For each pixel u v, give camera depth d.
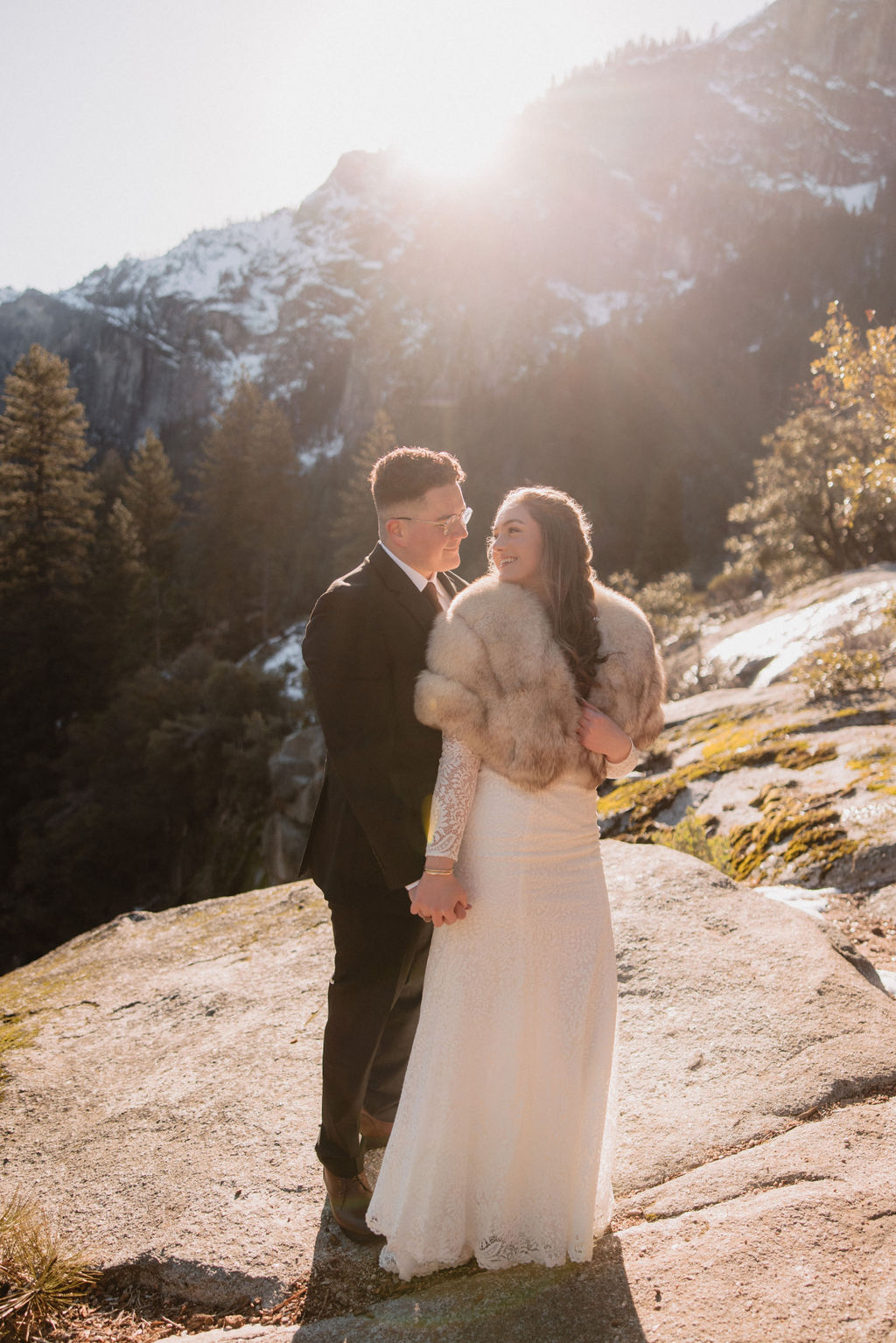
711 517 78.38
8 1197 2.28
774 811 5.95
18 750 40.75
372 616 1.99
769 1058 2.44
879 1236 1.76
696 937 3.11
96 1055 2.93
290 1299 1.92
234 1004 3.16
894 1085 2.29
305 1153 2.35
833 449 21.84
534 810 1.81
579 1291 1.73
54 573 42.06
